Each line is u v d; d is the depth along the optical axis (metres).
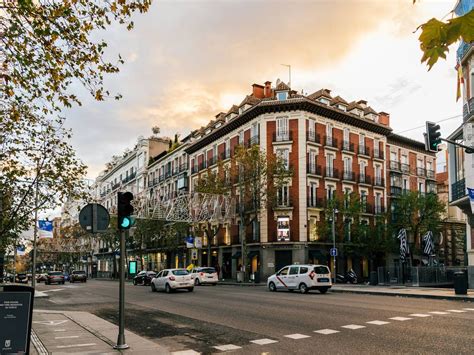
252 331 10.82
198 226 44.03
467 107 24.02
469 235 25.75
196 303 18.16
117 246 63.59
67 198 13.82
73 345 9.04
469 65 24.17
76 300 21.27
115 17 7.62
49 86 7.59
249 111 43.78
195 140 56.34
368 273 46.66
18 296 6.36
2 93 9.25
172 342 9.66
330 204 40.66
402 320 11.93
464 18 2.38
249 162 37.66
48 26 6.99
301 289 23.77
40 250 65.62
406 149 55.22
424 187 56.91
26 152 12.72
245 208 41.72
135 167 74.75
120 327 8.80
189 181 57.00
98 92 8.03
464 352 7.98
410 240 49.28
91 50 7.72
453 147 28.75
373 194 48.62
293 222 40.91
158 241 56.38
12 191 12.75
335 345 8.84
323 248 41.75
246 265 42.19
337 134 45.69
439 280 30.16
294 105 42.06
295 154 41.78
